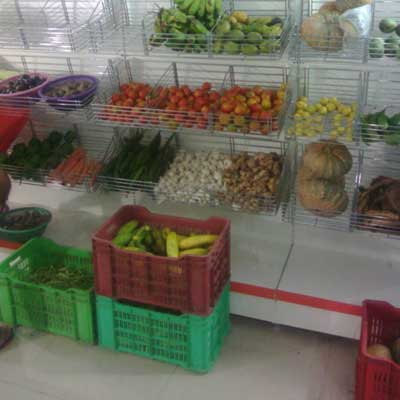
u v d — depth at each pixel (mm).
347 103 2389
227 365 2264
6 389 2178
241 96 2219
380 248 2467
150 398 2127
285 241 2600
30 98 2471
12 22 2717
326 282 2342
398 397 1905
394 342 2121
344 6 2031
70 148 2770
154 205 2783
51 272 2504
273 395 2129
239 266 2451
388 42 1960
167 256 2201
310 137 2113
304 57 2059
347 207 2312
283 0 2312
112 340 2309
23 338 2418
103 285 2203
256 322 2486
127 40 2398
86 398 2133
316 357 2297
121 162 2627
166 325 2172
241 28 2109
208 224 2316
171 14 2107
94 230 2783
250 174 2383
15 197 3021
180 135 2707
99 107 2396
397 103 2330
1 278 2379
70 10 2619
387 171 2441
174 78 2590
